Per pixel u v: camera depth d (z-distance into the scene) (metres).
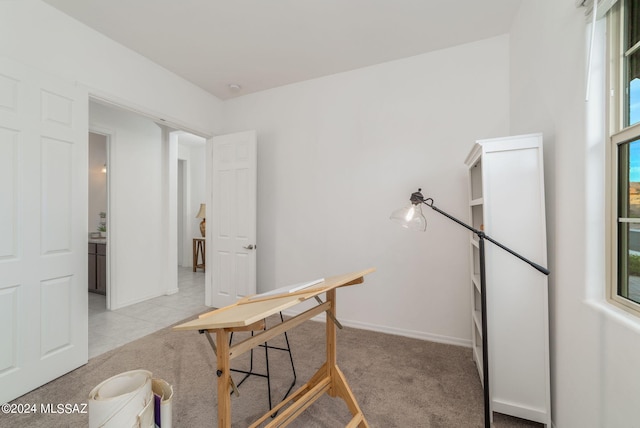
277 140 3.37
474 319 2.18
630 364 0.98
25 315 1.84
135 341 2.61
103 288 4.06
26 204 1.85
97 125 3.30
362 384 1.94
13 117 1.79
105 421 1.16
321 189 3.13
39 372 1.90
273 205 3.39
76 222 2.14
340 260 3.04
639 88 1.08
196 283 4.88
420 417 1.62
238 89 3.41
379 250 2.86
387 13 2.17
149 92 2.77
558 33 1.50
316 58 2.77
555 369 1.53
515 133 2.25
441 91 2.62
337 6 2.10
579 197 1.29
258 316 1.02
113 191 3.49
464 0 2.04
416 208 1.52
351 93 2.99
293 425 1.57
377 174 2.87
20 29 1.88
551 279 1.58
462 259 2.55
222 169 3.51
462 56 2.55
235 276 3.39
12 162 1.79
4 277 1.74
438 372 2.08
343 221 3.03
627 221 1.12
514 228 1.59
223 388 1.17
